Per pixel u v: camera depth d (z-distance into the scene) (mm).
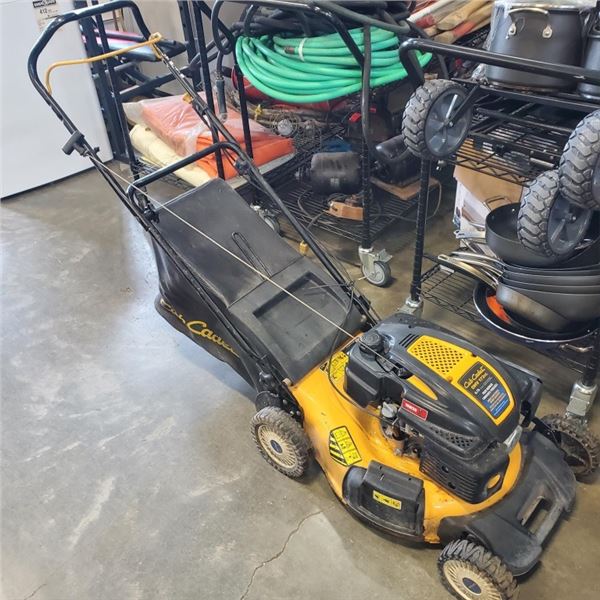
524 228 1293
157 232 1614
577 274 1466
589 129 1110
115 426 1847
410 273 2357
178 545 1524
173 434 1809
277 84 2094
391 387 1322
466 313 1889
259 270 1676
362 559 1464
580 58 1413
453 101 1482
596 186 1146
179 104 2840
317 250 1748
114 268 2527
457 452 1221
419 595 1389
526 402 1350
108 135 3414
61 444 1803
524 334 1628
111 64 2750
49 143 3133
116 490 1664
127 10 3730
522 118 1585
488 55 1338
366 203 2137
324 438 1480
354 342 1458
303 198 2680
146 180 1691
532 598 1373
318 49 1976
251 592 1419
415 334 1368
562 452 1445
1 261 2605
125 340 2160
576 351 1639
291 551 1492
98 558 1511
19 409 1924
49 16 2885
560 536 1480
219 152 2395
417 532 1358
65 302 2354
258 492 1631
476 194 2014
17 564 1511
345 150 2654
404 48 1494
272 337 1572
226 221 1745
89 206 2992
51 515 1615
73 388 1984
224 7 3262
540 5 1351
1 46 2820
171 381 1985
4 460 1766
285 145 2592
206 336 1778
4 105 2924
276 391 1570
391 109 2389
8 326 2252
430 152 1509
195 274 1612
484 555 1236
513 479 1339
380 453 1449
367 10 1938
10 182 3082
